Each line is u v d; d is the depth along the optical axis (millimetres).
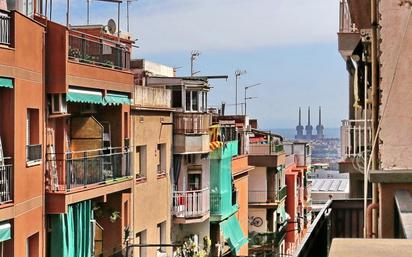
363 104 21984
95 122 38469
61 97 33844
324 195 124875
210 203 58344
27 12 33469
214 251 58781
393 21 14336
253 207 80938
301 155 114562
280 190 84812
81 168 35562
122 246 40969
